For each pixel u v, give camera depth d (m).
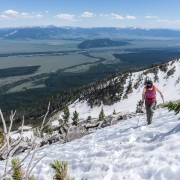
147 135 8.20
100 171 6.07
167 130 7.92
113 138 10.34
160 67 199.62
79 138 15.02
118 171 5.55
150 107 11.07
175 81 178.62
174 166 4.46
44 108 180.88
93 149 8.56
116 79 196.00
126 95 174.12
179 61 198.88
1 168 9.18
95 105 173.75
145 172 4.81
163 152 5.58
